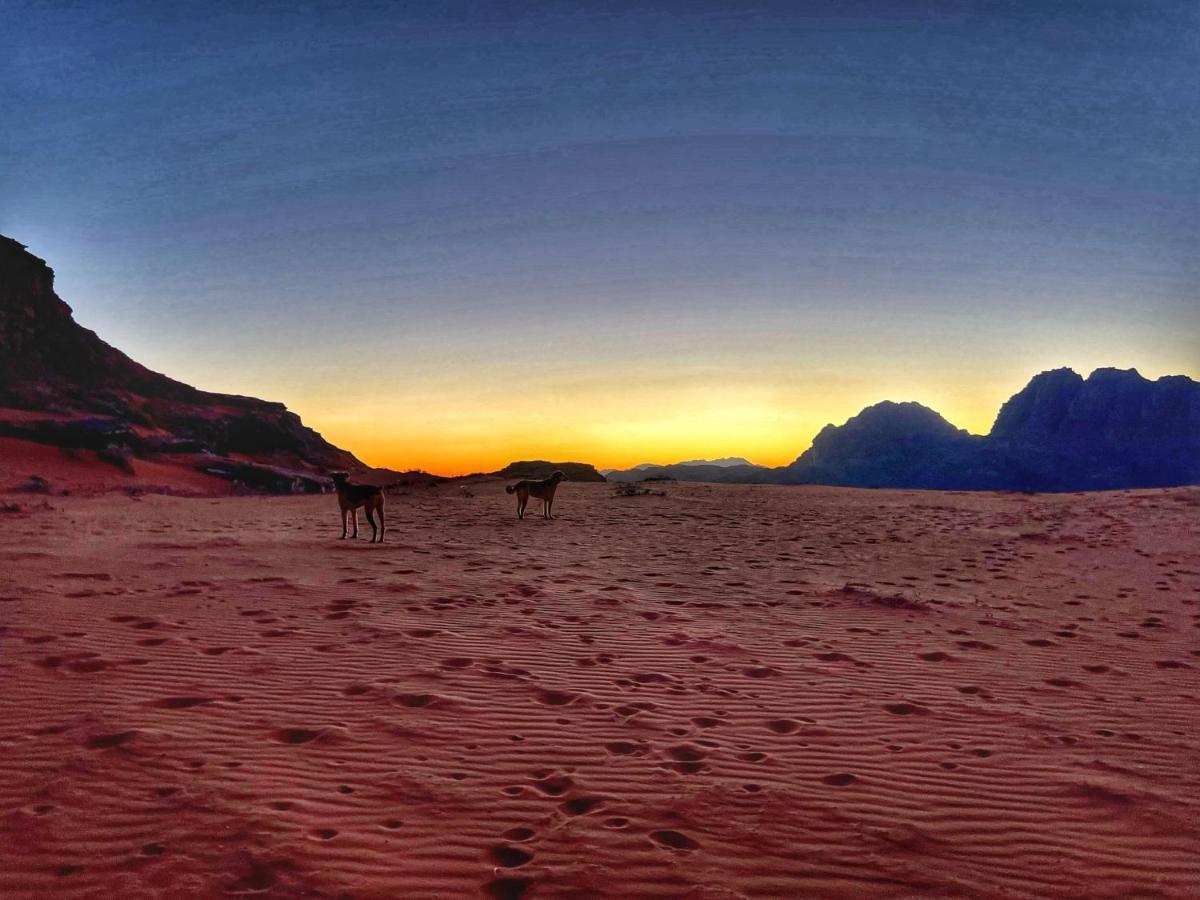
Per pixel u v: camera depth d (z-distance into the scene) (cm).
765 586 1178
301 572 1156
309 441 9988
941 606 1036
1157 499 2561
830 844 380
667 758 489
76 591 934
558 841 374
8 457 5175
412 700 585
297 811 393
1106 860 373
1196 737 552
